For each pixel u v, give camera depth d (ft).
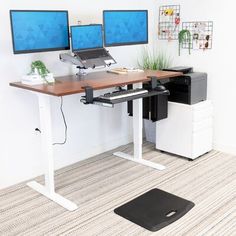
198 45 11.92
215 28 11.37
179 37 12.27
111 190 9.45
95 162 11.43
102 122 12.08
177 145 11.50
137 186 9.64
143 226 7.68
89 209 8.49
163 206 8.48
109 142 12.48
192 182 9.78
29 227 7.79
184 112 11.02
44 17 8.90
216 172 10.41
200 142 11.33
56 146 10.84
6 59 9.14
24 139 9.95
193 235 7.32
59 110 10.68
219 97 11.75
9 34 9.07
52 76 9.04
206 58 11.80
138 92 9.21
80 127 11.41
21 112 9.71
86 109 11.45
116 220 7.98
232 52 11.14
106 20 10.11
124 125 12.93
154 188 9.48
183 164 11.05
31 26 8.67
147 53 13.20
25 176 10.18
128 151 12.37
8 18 9.00
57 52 10.23
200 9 11.62
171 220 7.85
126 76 9.96
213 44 11.53
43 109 8.56
